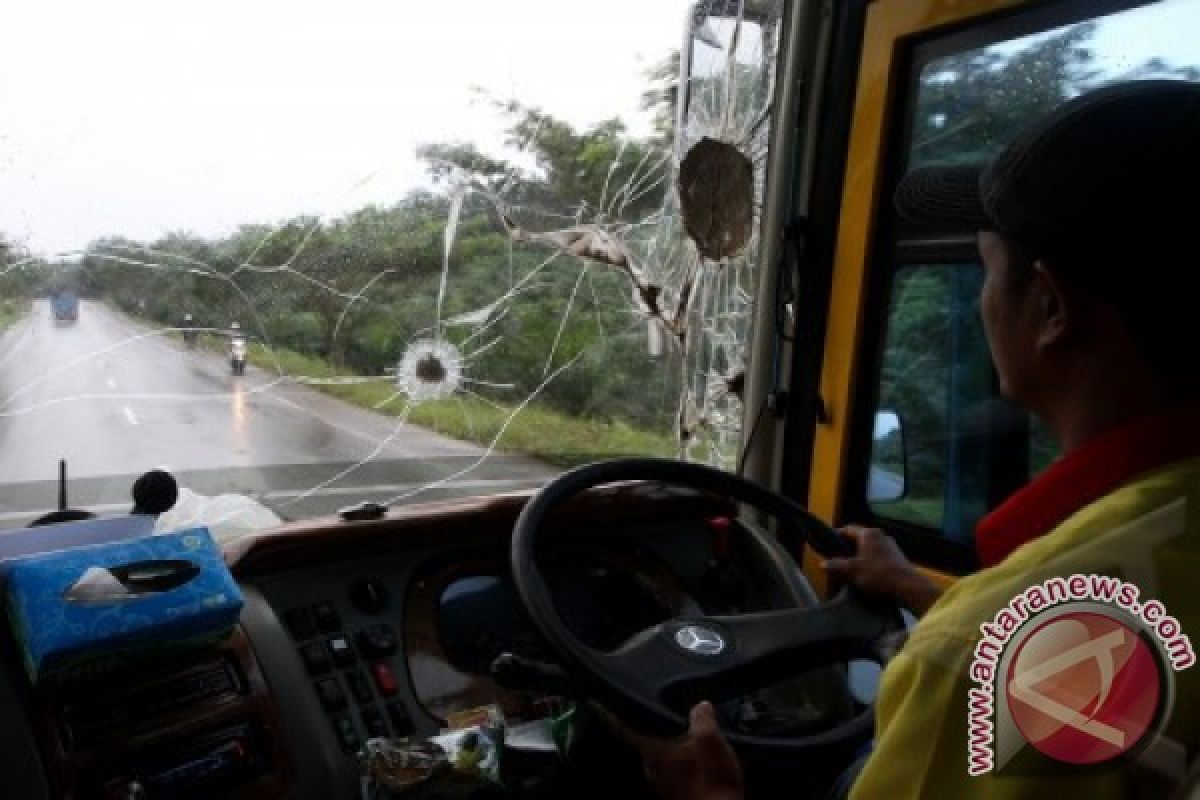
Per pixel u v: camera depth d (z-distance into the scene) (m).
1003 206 0.67
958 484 2.02
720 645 1.06
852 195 2.12
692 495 1.68
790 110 2.26
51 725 1.06
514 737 1.26
